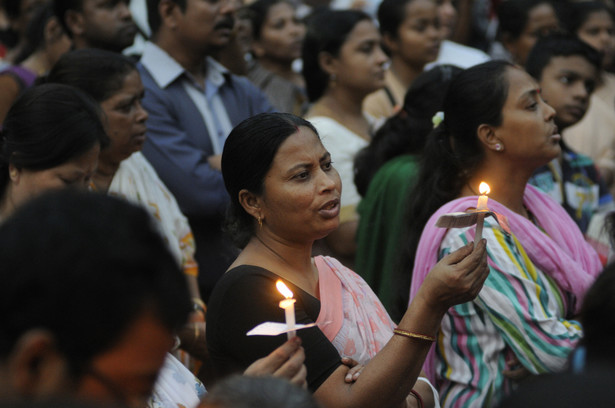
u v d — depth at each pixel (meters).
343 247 4.69
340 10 5.30
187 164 4.30
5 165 2.70
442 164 3.28
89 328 1.18
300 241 2.55
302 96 6.64
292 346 1.96
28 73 4.92
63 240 1.19
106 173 3.59
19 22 6.28
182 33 4.56
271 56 6.70
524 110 3.04
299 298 2.49
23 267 1.17
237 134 2.55
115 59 3.55
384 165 3.98
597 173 4.57
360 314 2.60
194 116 4.56
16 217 1.22
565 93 4.34
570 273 3.01
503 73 3.08
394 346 2.31
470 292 2.35
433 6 6.00
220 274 4.30
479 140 3.13
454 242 3.02
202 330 3.52
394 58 6.15
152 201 3.72
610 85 6.43
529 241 3.03
